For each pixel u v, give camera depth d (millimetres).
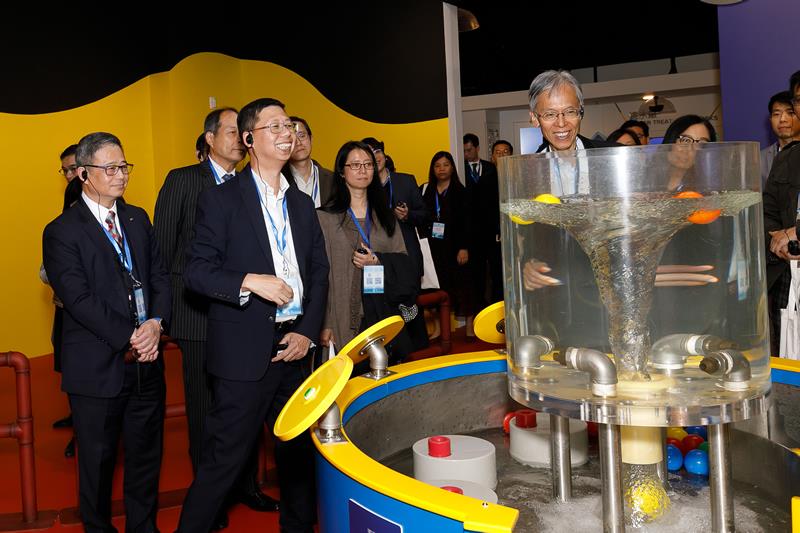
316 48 8258
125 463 2738
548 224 1187
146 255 2771
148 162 7875
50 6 7043
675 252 1123
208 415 2469
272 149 2463
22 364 3053
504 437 2066
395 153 7965
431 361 2107
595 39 12758
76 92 7270
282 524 2645
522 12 11914
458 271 6785
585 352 1134
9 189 6766
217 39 8258
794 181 3199
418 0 7707
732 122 5645
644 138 5844
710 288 1119
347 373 1396
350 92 8117
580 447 1811
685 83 11367
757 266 1132
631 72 13492
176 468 3752
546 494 1647
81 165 2594
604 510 1215
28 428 3055
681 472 1740
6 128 6746
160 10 7691
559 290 1192
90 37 7367
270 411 2611
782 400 1874
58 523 3066
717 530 1313
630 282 1130
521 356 1232
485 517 1120
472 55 13312
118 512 3129
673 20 12109
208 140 3123
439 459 1675
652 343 1152
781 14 5387
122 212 2744
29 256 6914
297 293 2529
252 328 2406
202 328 2971
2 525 3053
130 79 7715
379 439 1905
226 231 2451
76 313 2510
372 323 3283
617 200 1108
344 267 3303
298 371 2619
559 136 2316
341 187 3365
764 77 5496
